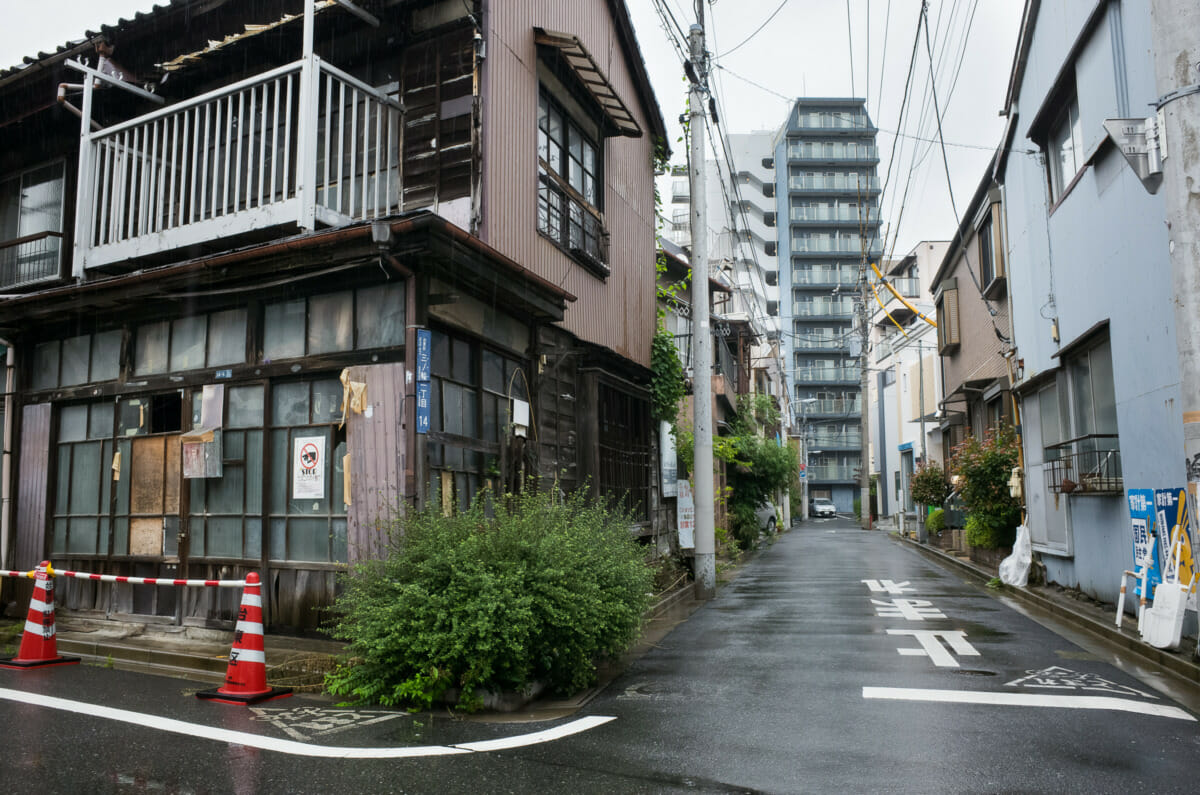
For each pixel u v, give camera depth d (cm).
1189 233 598
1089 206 953
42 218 1039
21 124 1027
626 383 1146
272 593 750
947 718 529
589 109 1109
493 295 814
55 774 413
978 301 1872
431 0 866
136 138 886
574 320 1042
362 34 901
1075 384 1059
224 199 817
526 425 894
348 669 616
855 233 6569
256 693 582
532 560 604
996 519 1474
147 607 824
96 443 877
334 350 746
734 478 2305
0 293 1016
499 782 409
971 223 1875
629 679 670
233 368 789
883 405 4434
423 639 558
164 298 801
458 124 844
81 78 962
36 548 891
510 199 881
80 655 750
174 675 672
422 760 444
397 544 638
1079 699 578
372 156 885
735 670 697
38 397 915
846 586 1355
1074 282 1030
